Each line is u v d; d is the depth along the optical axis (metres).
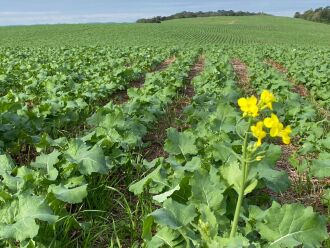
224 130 5.79
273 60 22.58
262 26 86.56
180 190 3.76
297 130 6.89
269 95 2.31
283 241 2.94
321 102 9.43
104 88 9.60
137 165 5.05
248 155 2.44
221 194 3.40
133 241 3.82
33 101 9.30
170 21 109.12
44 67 13.77
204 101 8.34
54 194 3.53
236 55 24.64
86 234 3.83
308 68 14.76
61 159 4.51
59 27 70.19
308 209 3.04
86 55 20.39
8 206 3.36
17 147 5.70
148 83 10.46
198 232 3.21
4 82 10.86
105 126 5.84
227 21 101.69
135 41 46.06
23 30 63.94
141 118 6.87
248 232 3.21
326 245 3.60
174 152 4.80
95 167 4.22
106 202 4.39
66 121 6.89
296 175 5.59
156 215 2.99
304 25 91.44
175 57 23.62
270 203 4.27
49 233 3.47
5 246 3.35
